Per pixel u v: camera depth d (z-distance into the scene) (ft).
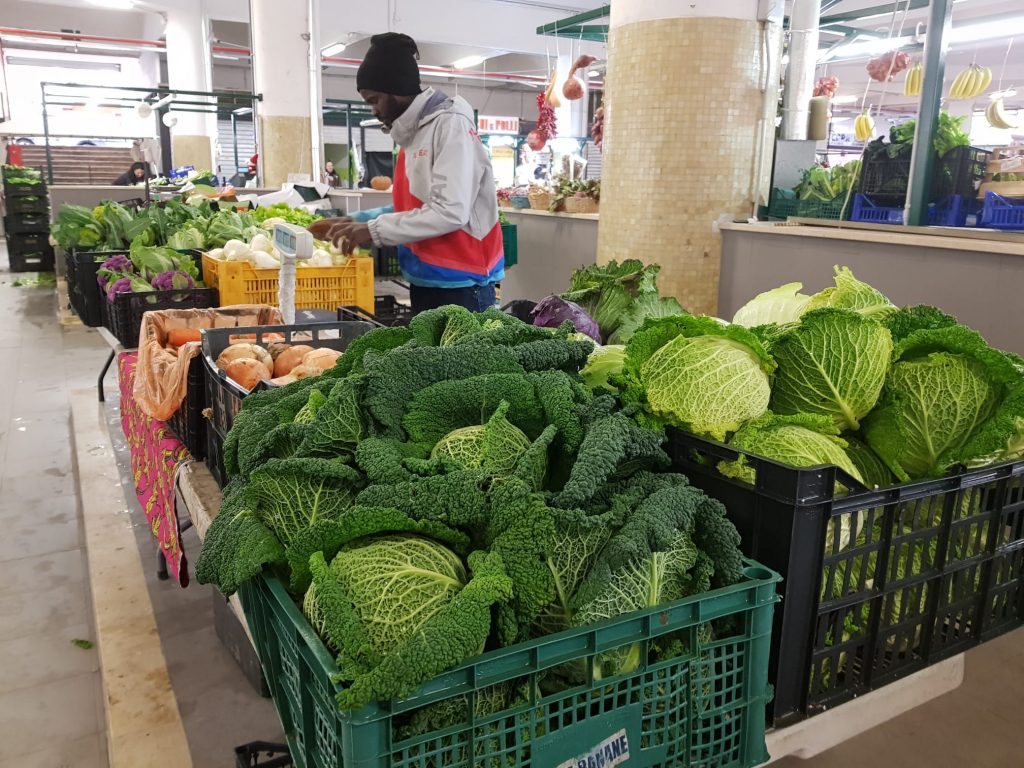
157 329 8.73
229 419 6.30
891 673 4.14
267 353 7.58
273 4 31.37
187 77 50.85
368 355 4.78
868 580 4.04
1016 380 4.15
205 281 13.51
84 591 10.21
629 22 14.92
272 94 32.30
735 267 15.40
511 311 8.06
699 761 3.52
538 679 3.28
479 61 63.00
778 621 3.74
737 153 15.08
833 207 16.14
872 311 5.51
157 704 7.10
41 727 7.72
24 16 55.52
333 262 12.99
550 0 55.57
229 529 4.00
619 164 15.79
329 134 65.57
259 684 7.71
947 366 4.32
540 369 4.75
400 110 10.72
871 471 4.54
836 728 4.10
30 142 59.26
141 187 27.73
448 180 10.40
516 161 48.24
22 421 16.69
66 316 25.30
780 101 17.76
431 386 4.41
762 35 14.66
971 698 8.23
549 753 3.16
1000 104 22.38
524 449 4.02
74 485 13.47
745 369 4.36
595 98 62.44
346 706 2.69
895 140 16.20
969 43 38.86
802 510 3.64
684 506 3.59
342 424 4.13
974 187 14.16
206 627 9.02
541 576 3.27
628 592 3.35
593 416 4.12
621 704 3.35
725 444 4.08
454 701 3.00
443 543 3.56
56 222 24.80
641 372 4.55
